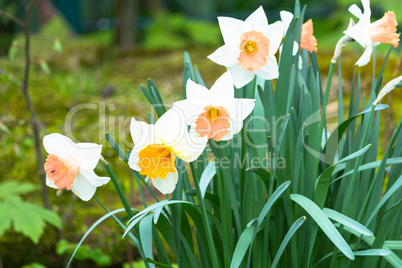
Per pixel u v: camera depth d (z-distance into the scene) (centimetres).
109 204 204
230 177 125
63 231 196
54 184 121
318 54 338
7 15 181
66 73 388
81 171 119
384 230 124
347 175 130
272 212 129
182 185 128
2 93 296
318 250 132
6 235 196
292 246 126
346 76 288
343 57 321
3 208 177
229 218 130
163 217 129
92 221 197
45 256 198
